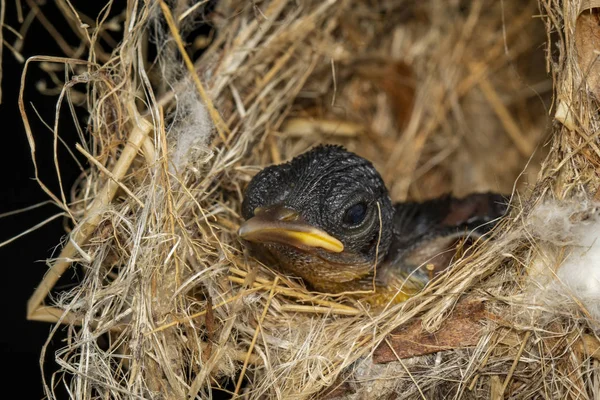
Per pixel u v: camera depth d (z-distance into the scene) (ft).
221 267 0.30
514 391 0.28
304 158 0.32
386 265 0.33
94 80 0.30
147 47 0.34
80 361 0.28
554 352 0.28
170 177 0.30
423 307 0.29
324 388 0.28
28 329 0.34
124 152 0.30
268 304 0.30
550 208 0.28
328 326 0.30
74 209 0.32
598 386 0.28
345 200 0.30
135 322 0.28
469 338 0.28
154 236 0.29
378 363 0.28
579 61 0.29
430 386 0.28
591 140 0.28
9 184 0.34
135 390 0.28
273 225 0.29
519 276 0.28
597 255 0.28
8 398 0.33
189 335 0.29
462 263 0.29
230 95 0.34
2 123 0.34
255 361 0.29
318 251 0.30
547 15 0.30
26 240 0.34
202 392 0.29
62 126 0.34
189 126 0.32
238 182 0.33
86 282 0.29
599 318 0.27
